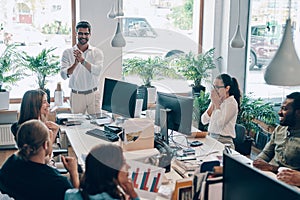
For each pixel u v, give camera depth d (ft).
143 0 18.57
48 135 7.02
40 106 9.49
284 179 7.73
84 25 14.38
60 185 6.62
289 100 9.14
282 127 9.69
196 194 5.85
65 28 17.83
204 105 12.70
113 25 17.63
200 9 19.72
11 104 17.22
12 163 6.85
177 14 19.35
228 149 9.93
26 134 6.75
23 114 9.40
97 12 17.39
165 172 7.07
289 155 9.21
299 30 15.72
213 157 8.86
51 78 17.51
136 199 5.47
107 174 5.27
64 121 12.19
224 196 5.28
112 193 5.28
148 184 6.03
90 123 11.98
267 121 16.71
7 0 16.96
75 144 9.80
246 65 19.34
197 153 9.16
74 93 13.99
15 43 17.28
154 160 6.81
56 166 8.89
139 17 18.52
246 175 4.78
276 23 17.35
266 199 4.41
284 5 16.71
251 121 16.74
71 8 17.67
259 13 18.40
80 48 14.40
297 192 3.98
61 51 17.94
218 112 11.51
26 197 6.56
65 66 14.61
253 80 18.97
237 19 18.80
